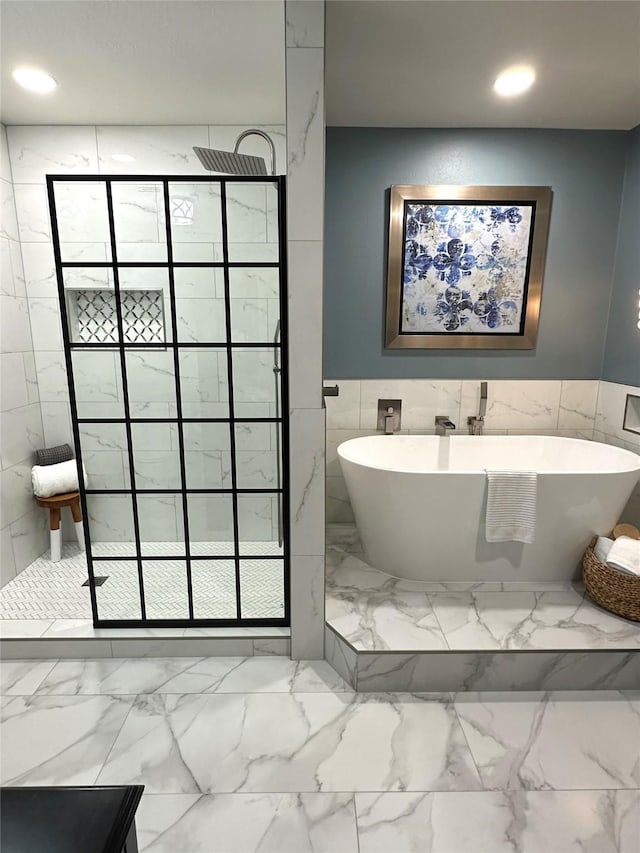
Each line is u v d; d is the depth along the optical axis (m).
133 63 2.08
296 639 2.15
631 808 1.50
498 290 2.96
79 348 1.99
